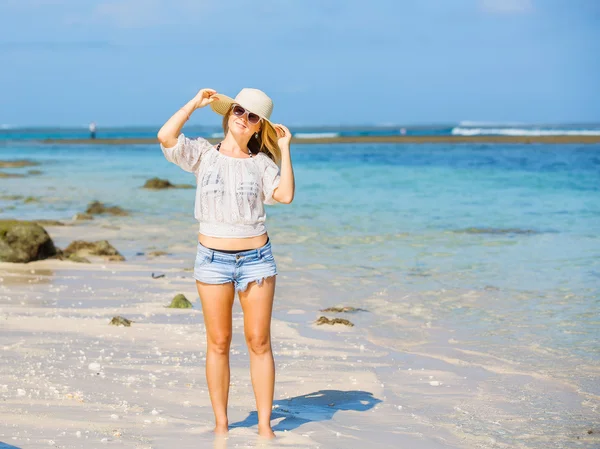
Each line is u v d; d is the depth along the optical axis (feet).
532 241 49.80
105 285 35.91
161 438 15.96
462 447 16.60
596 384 21.81
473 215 63.93
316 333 27.91
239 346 25.40
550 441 17.13
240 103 16.55
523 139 227.20
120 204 77.36
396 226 57.67
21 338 25.22
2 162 157.48
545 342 26.61
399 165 129.90
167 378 21.12
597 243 48.52
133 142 278.46
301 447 15.88
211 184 16.25
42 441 15.17
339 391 20.92
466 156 152.66
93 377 20.77
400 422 18.26
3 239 41.57
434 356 24.91
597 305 32.04
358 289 35.78
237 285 16.48
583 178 97.04
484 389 21.31
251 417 18.22
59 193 90.17
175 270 40.37
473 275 38.78
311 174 112.98
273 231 55.47
